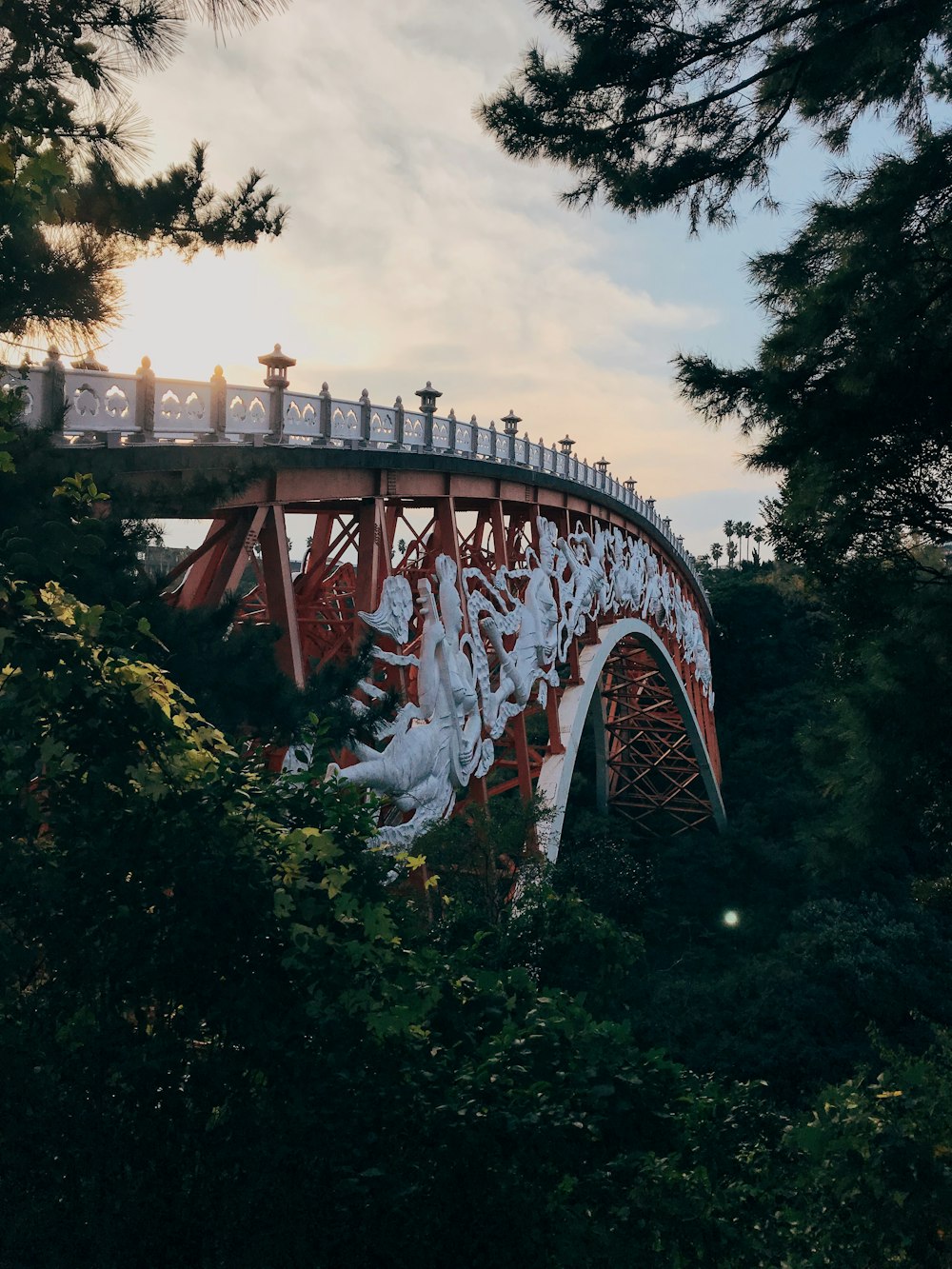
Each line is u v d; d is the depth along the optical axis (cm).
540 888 1334
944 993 3142
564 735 2850
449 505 2108
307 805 613
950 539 1225
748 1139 782
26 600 531
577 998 812
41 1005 544
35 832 539
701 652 5847
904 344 1069
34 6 661
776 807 5859
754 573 8775
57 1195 509
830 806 5444
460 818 2023
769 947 4450
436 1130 573
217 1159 525
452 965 786
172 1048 535
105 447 1067
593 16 1016
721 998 3162
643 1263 611
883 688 1162
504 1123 596
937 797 1192
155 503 975
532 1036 695
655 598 4422
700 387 1150
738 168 1113
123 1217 505
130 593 848
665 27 1016
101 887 534
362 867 625
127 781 554
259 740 947
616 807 5825
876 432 1125
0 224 681
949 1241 762
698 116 1093
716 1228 646
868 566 1243
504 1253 565
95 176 869
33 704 516
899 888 4453
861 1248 755
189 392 1209
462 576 2100
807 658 7475
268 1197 520
